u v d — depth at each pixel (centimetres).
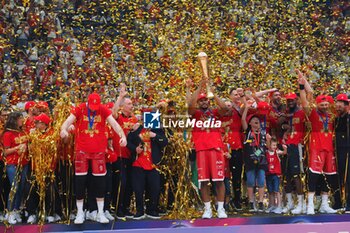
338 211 943
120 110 941
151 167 915
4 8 1580
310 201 935
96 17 1591
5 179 927
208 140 905
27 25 1565
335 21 1705
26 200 890
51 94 1361
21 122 913
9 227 848
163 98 1181
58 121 905
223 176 902
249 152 953
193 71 1279
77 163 857
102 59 1415
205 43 1423
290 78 1409
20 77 1405
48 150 882
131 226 865
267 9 1616
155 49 1405
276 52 1497
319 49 1560
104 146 865
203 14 1521
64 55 1446
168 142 932
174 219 886
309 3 1712
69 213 900
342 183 958
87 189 907
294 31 1598
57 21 1591
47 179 884
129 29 1507
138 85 1317
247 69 1388
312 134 944
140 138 912
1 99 1333
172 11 1521
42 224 851
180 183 927
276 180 969
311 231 845
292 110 970
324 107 942
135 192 908
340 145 957
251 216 907
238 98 984
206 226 874
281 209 954
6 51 1483
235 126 975
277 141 981
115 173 918
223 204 901
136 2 1523
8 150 898
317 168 935
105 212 896
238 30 1545
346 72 1520
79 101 1193
